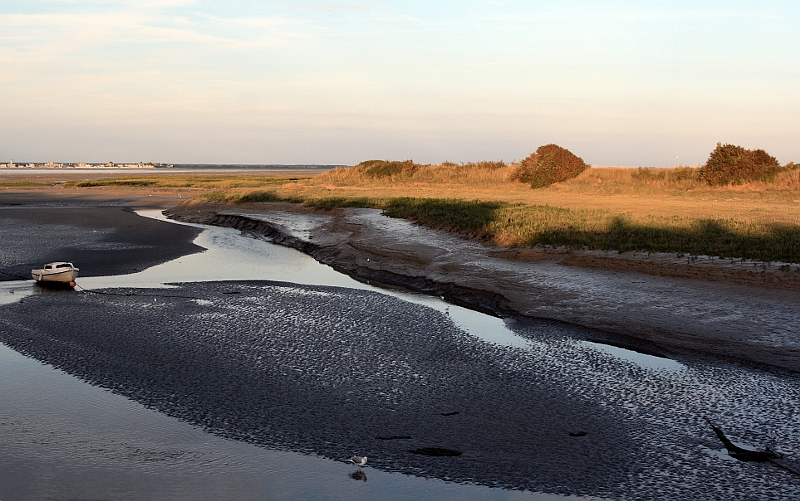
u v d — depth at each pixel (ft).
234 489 26.86
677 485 26.89
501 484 27.02
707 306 52.19
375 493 26.35
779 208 121.39
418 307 57.47
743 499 25.84
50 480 27.63
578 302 55.77
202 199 178.29
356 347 45.14
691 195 157.48
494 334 48.73
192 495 26.45
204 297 61.87
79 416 33.88
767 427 31.96
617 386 37.47
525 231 89.35
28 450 30.30
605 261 70.03
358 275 77.10
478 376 39.29
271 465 28.73
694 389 36.83
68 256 88.17
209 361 42.14
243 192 195.11
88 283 70.18
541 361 41.98
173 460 29.30
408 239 94.84
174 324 51.39
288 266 83.46
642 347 44.93
